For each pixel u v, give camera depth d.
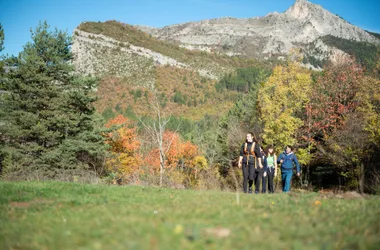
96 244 3.19
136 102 140.38
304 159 24.03
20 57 25.62
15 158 24.11
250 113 44.28
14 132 23.78
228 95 186.62
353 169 18.64
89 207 6.12
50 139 24.56
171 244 3.12
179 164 43.53
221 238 3.35
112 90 161.00
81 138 25.83
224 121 51.97
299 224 3.91
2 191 8.31
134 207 5.66
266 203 5.79
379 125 17.72
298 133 26.83
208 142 44.25
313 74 36.84
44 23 26.41
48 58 26.47
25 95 25.27
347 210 4.93
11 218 5.40
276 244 3.15
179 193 8.43
